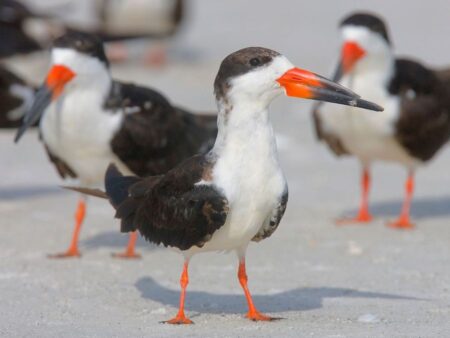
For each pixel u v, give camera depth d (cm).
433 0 3444
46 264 1281
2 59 2112
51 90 1272
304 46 2820
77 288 1172
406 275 1222
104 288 1172
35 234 1430
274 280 1206
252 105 975
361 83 1446
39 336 976
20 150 1956
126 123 1295
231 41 2938
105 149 1302
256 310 1041
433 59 2602
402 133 1448
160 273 1244
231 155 973
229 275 1231
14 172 1806
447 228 1483
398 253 1334
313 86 984
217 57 2748
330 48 2792
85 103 1282
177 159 1355
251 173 973
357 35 1433
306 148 1958
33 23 2112
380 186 1745
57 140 1308
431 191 1716
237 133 974
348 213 1567
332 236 1431
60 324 1021
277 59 982
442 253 1332
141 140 1307
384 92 1441
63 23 2188
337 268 1260
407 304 1090
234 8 3434
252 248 1362
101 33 1833
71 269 1259
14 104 1577
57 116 1291
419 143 1467
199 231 981
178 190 984
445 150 1997
